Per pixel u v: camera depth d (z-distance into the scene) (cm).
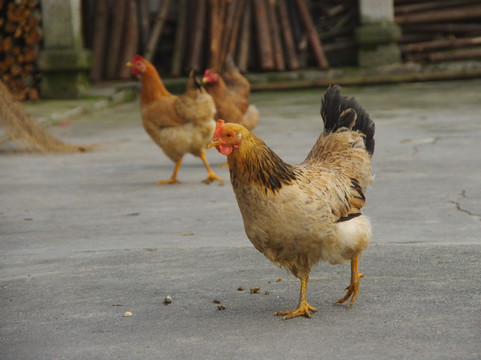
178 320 262
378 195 384
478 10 1134
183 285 286
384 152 529
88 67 984
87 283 290
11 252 323
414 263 294
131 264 306
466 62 1112
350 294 267
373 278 285
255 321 259
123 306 272
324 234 254
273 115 820
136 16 1166
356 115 278
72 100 957
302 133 659
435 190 388
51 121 789
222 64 1089
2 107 585
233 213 367
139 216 368
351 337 247
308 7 1216
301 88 1116
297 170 258
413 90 1016
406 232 327
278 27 1158
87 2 1157
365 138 278
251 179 250
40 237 342
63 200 407
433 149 530
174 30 1206
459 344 241
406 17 1152
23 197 418
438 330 248
